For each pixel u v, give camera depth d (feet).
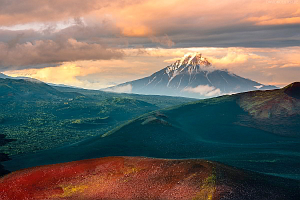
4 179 185.26
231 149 359.25
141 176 168.35
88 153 370.12
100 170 182.19
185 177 157.17
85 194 162.40
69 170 186.19
